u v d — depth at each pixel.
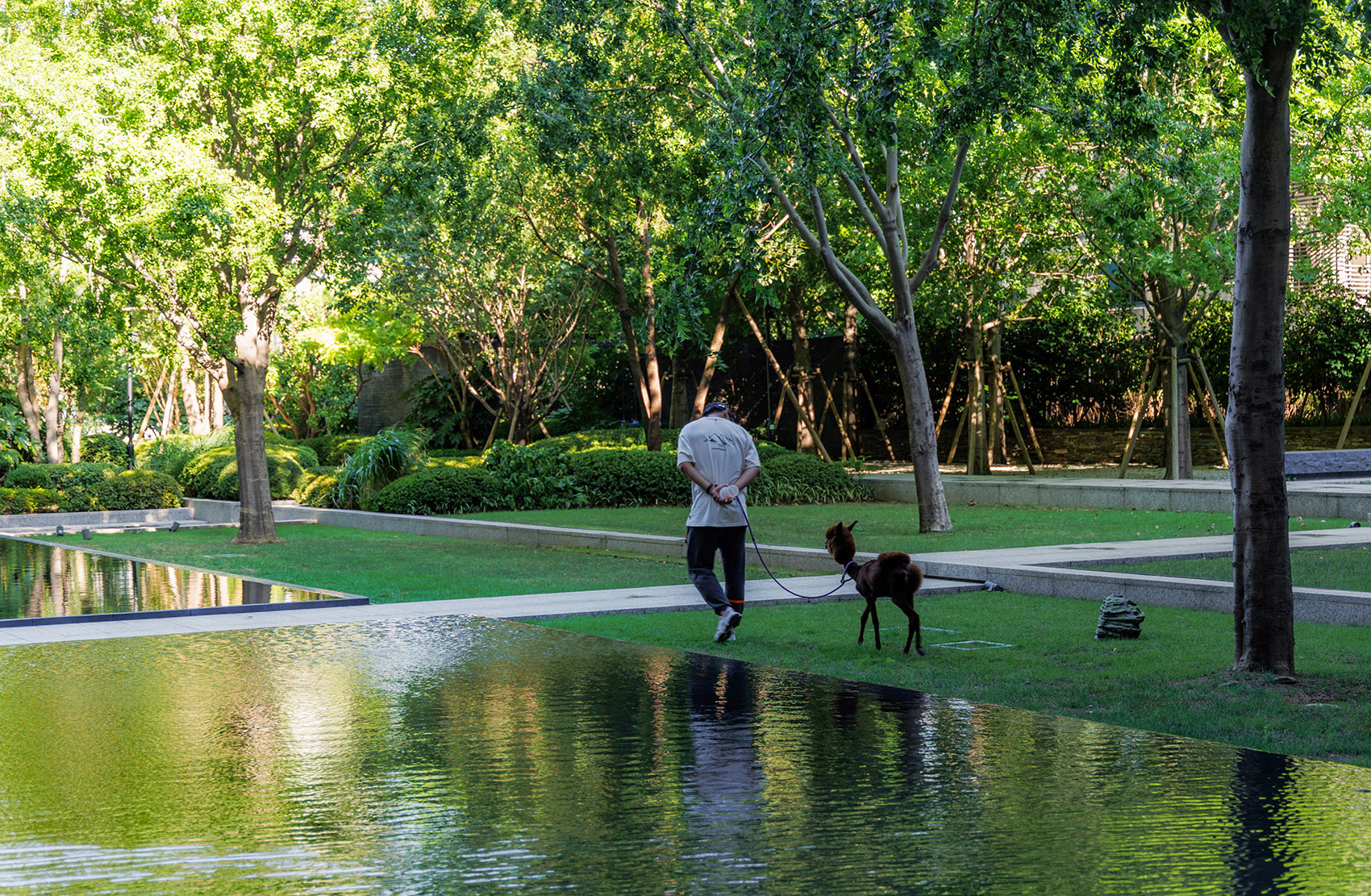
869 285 27.45
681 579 13.16
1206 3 7.44
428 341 41.03
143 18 19.03
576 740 5.41
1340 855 3.68
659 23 16.84
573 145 17.41
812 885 3.44
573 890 3.42
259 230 18.06
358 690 6.75
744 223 15.62
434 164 18.92
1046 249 24.05
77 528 25.97
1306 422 26.73
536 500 24.72
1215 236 21.17
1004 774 4.73
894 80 11.48
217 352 19.69
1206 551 12.50
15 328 29.41
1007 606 10.48
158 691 6.80
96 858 3.77
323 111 18.03
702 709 6.12
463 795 4.49
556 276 30.39
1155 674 7.20
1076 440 30.66
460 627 9.43
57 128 16.64
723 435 9.01
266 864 3.69
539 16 16.84
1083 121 14.24
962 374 32.16
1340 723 5.86
